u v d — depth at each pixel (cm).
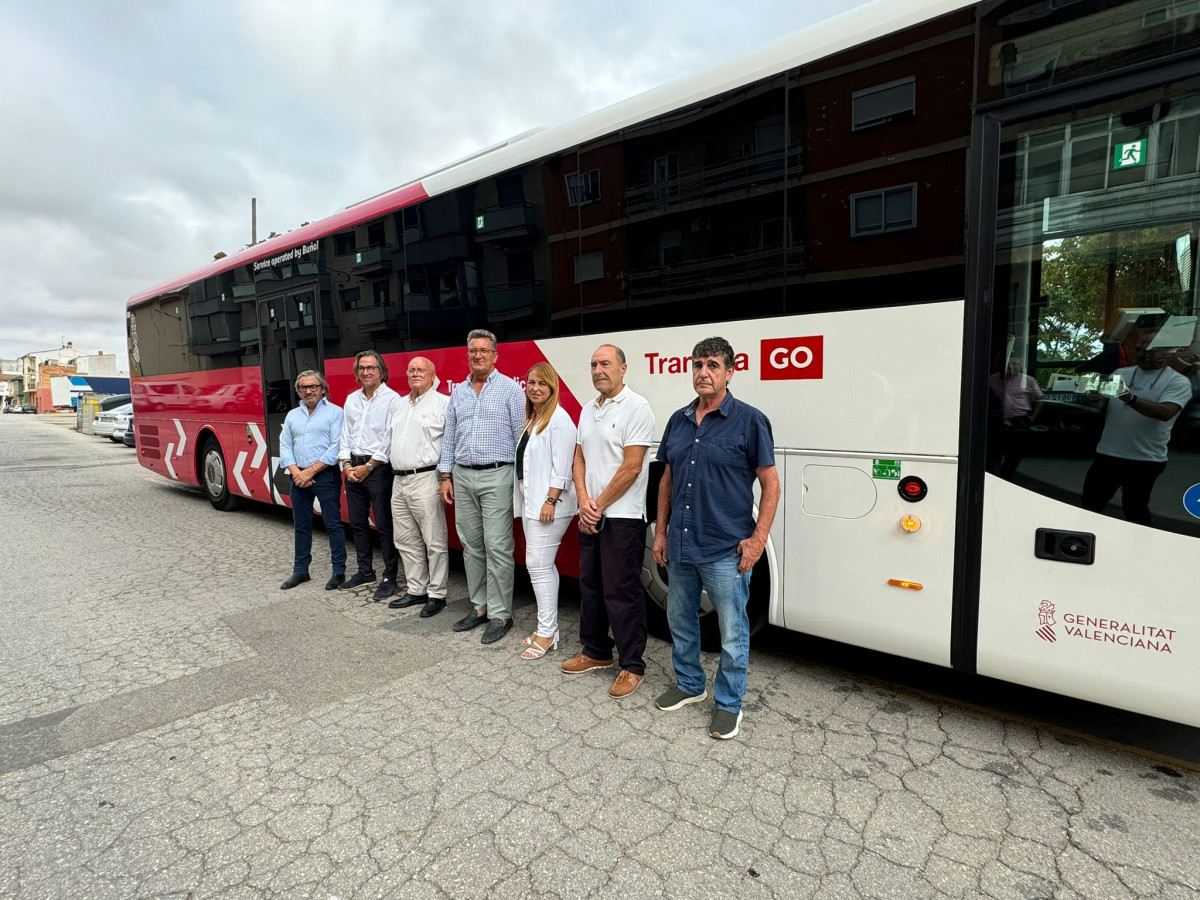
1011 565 279
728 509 301
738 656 309
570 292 434
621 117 398
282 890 224
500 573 434
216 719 340
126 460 1756
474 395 436
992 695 357
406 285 561
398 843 246
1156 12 243
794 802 265
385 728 328
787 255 332
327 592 554
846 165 312
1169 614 249
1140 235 249
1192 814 255
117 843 249
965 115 281
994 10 272
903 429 302
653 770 288
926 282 293
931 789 272
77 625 479
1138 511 252
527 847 242
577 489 368
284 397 736
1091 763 291
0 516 926
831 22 317
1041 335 269
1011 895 216
